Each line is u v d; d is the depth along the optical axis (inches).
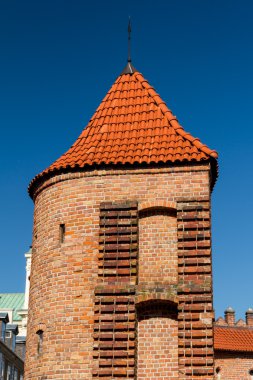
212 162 812.0
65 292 774.5
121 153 829.2
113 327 741.9
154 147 835.4
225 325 2233.0
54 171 836.6
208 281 745.6
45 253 816.3
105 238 782.5
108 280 763.4
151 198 792.9
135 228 782.5
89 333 746.8
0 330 2054.6
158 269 770.2
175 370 730.2
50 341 760.3
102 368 727.7
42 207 851.4
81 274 775.7
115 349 734.5
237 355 1979.6
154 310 759.1
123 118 903.7
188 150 816.3
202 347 721.0
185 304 739.4
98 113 927.7
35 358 776.9
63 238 808.3
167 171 800.9
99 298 756.6
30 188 898.1
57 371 741.3
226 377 1942.7
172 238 781.3
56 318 767.1
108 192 804.0
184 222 775.7
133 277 761.0
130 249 773.3
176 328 747.4
